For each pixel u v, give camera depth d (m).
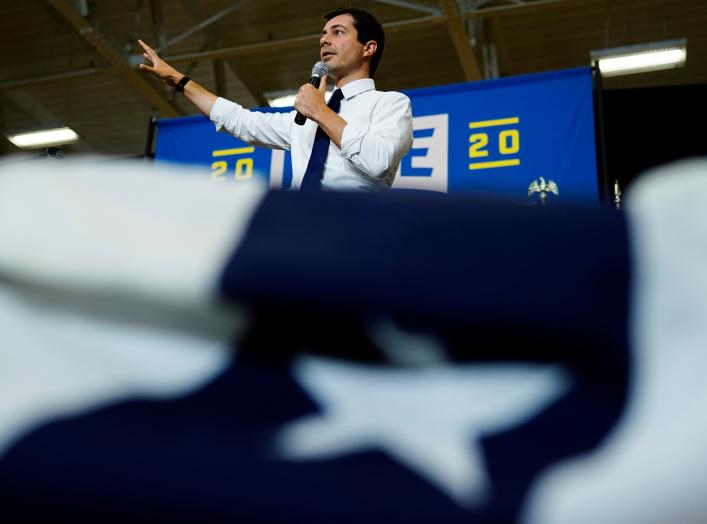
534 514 0.21
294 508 0.21
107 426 0.23
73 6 7.48
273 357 0.24
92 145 11.26
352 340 0.24
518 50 9.23
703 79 9.66
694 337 0.22
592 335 0.22
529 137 3.89
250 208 0.25
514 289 0.23
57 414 0.23
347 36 2.45
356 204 0.26
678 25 8.67
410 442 0.23
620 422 0.22
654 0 8.30
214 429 0.23
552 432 0.22
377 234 0.24
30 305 0.25
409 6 7.34
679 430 0.21
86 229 0.24
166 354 0.24
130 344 0.24
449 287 0.23
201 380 0.24
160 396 0.24
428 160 3.94
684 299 0.22
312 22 8.48
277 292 0.23
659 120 4.86
